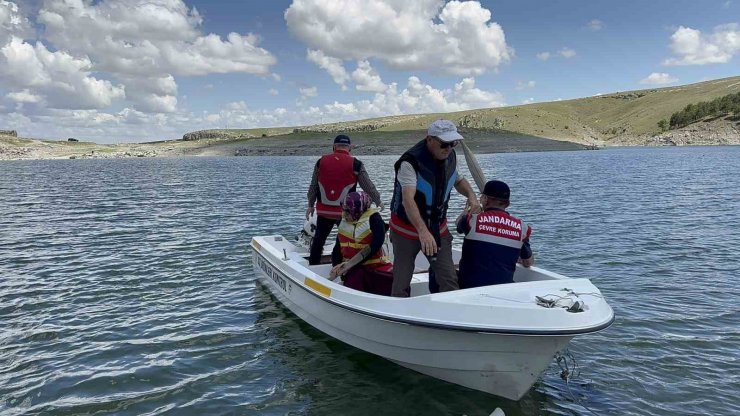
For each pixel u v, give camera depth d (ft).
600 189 85.05
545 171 139.03
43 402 17.53
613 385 18.20
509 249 17.49
